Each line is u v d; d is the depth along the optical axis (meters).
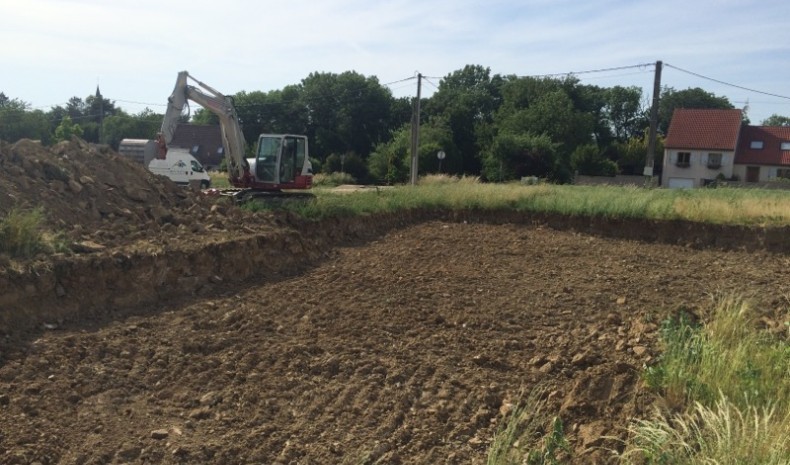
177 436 5.11
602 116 70.69
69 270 7.39
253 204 13.98
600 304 8.72
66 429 5.08
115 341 6.71
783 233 13.06
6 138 44.19
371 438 5.24
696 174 48.47
